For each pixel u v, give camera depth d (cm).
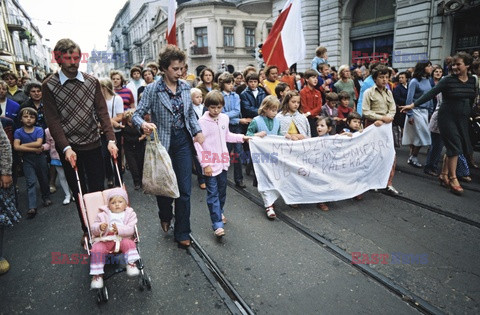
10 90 679
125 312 250
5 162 286
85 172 342
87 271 309
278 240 352
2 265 308
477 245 327
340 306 247
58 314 251
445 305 244
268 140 409
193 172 620
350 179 450
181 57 305
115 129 533
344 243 339
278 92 548
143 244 353
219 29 3475
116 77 602
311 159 427
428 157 557
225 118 375
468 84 448
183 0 3709
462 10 1126
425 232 357
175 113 319
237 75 725
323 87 702
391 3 1459
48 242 369
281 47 634
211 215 359
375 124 457
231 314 244
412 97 592
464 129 457
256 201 464
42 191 482
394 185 508
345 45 1689
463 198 445
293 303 252
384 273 285
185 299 262
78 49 296
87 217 271
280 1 1873
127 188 548
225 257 321
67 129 312
